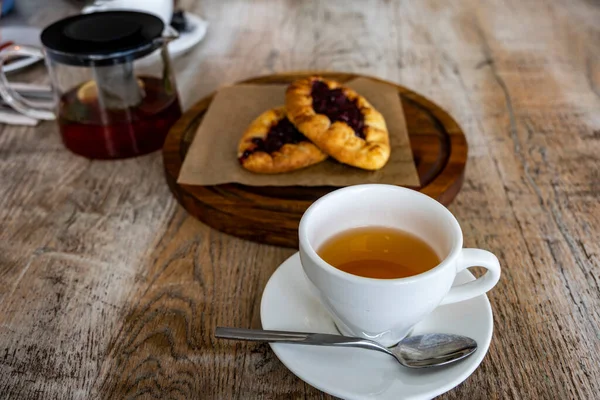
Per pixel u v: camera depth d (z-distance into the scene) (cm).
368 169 54
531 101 68
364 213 40
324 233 39
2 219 53
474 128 63
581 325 42
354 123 57
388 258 38
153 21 59
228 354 41
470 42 82
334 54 80
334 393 35
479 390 38
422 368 36
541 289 45
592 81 71
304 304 40
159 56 61
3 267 48
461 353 36
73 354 41
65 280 47
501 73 74
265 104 65
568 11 90
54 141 64
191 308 44
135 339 42
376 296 34
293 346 38
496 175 56
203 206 51
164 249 50
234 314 44
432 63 77
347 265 38
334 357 37
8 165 60
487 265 36
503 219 51
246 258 49
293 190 53
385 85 67
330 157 57
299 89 59
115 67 58
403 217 39
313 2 98
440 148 58
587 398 38
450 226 36
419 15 92
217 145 58
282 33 87
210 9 96
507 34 84
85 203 55
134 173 59
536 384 38
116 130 58
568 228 50
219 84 74
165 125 62
